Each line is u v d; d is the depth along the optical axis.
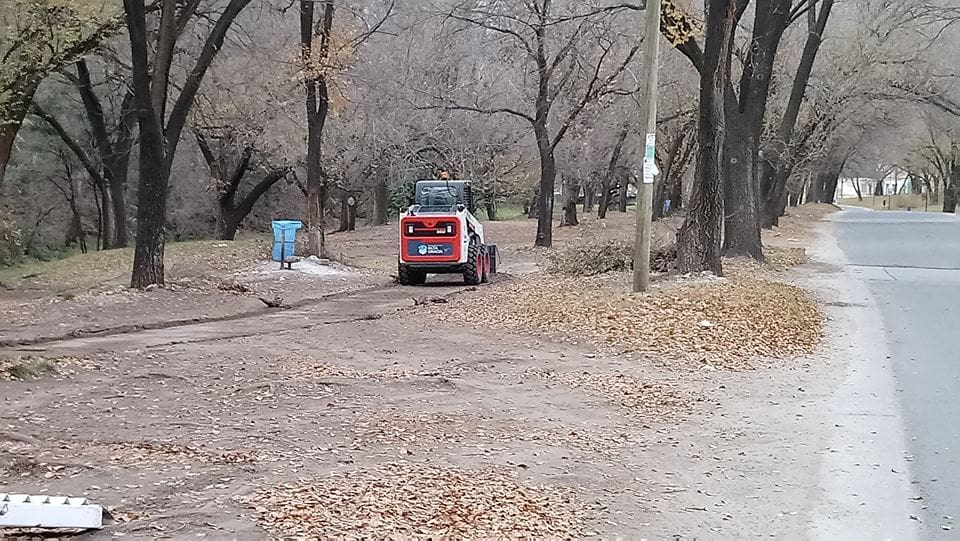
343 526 5.80
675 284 17.75
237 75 32.00
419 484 6.86
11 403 9.59
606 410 9.95
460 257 24.52
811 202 89.00
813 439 8.85
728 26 17.88
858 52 34.31
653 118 16.38
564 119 39.81
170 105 34.66
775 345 13.45
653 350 13.10
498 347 13.77
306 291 23.17
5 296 22.30
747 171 24.14
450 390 10.73
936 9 30.47
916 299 18.36
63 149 41.31
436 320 16.80
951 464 8.04
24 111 24.14
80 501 5.78
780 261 24.88
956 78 36.50
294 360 12.55
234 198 43.69
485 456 7.94
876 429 9.20
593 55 35.03
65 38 21.84
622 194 70.88
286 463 7.41
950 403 10.20
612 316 15.00
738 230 24.33
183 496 6.40
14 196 41.81
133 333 15.23
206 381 10.98
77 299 19.02
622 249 22.59
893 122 44.06
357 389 10.66
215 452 7.73
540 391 10.80
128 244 45.69
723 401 10.41
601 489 7.18
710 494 7.23
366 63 35.69
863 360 12.64
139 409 9.48
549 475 7.45
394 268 31.00
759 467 7.97
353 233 52.62
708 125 18.38
